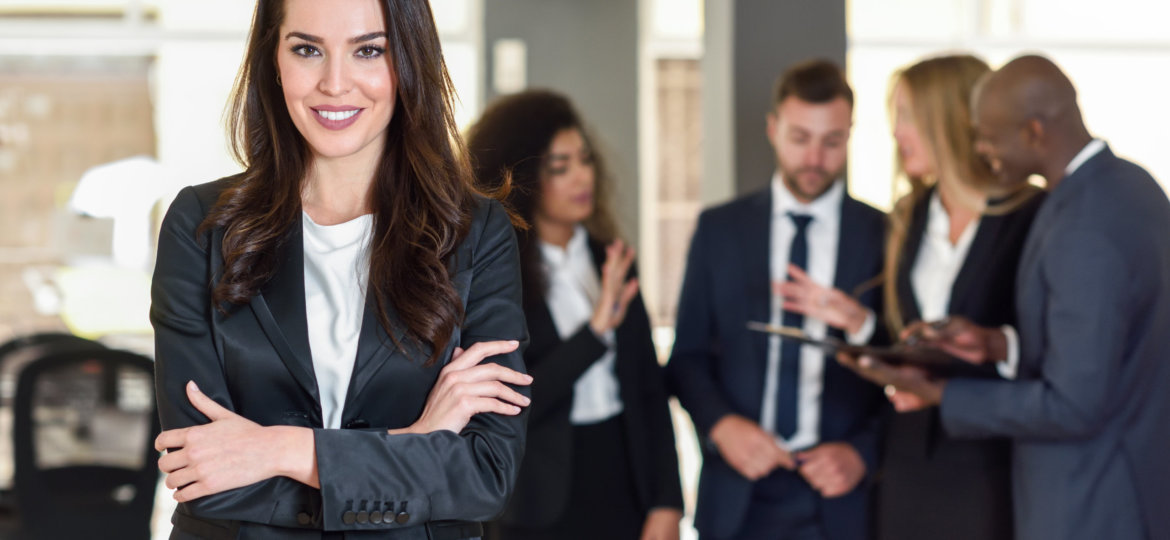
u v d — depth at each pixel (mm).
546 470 2646
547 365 2660
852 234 2971
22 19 6602
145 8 6660
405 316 1546
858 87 7105
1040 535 2271
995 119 2336
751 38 4320
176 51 6691
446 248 1599
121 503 3207
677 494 2830
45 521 3166
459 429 1543
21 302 6508
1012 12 7188
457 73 6625
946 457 2535
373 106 1550
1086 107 7324
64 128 6656
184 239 1580
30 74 6633
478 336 1626
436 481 1487
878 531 2740
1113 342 2172
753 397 2947
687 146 7184
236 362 1531
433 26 1602
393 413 1562
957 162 2627
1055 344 2221
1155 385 2256
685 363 3041
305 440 1467
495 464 1549
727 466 2926
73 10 6629
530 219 2750
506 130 2758
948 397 2393
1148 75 7312
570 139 2764
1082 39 7242
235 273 1537
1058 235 2238
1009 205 2570
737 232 3043
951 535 2506
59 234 6488
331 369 1557
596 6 6504
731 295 3006
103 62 6668
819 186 2947
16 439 3146
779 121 2971
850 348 2510
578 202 2773
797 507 2861
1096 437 2248
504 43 6453
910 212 2793
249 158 1632
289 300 1552
